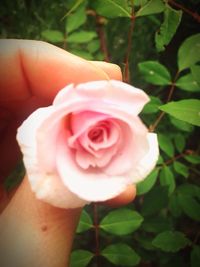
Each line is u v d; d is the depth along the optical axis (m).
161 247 0.15
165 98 0.21
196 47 0.15
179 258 0.19
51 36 0.18
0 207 0.14
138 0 0.13
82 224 0.16
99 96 0.09
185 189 0.17
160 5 0.13
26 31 0.21
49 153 0.09
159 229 0.16
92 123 0.09
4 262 0.12
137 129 0.09
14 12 0.21
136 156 0.10
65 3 0.18
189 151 0.18
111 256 0.16
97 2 0.14
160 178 0.16
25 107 0.15
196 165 0.21
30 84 0.14
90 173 0.10
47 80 0.14
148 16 0.18
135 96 0.09
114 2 0.14
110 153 0.10
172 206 0.16
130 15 0.14
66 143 0.10
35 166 0.09
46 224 0.12
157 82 0.16
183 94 0.21
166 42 0.12
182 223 0.21
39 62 0.14
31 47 0.14
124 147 0.10
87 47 0.19
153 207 0.16
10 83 0.14
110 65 0.14
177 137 0.17
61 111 0.09
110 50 0.22
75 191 0.09
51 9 0.21
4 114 0.15
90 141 0.09
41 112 0.10
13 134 0.16
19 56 0.14
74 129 0.09
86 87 0.09
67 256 0.12
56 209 0.12
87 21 0.21
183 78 0.16
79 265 0.16
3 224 0.12
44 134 0.09
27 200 0.12
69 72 0.14
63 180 0.09
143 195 0.18
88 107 0.09
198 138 0.21
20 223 0.12
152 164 0.10
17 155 0.16
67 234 0.12
